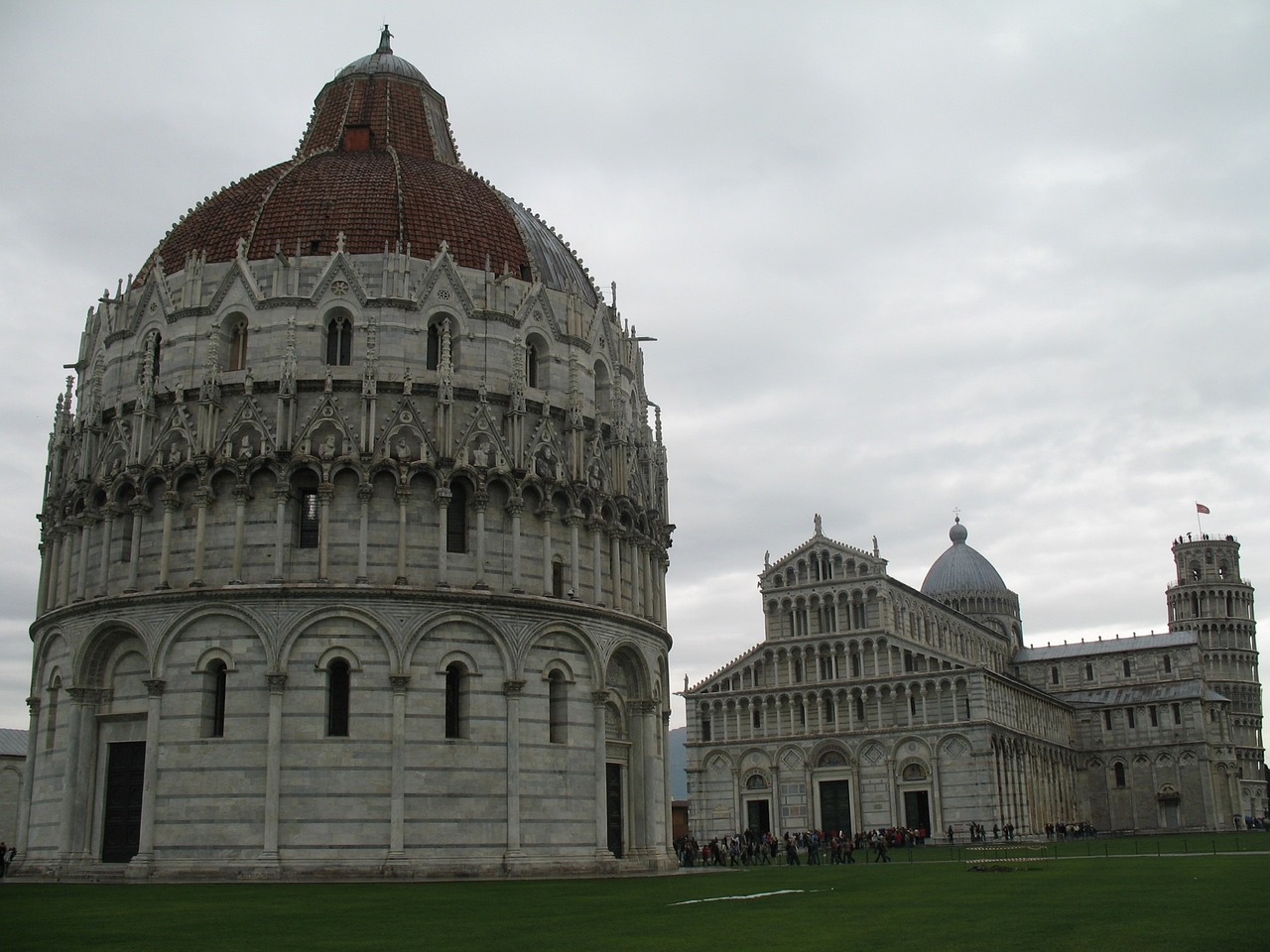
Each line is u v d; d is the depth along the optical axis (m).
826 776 153.75
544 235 85.25
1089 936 31.86
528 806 67.81
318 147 90.06
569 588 72.50
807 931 34.56
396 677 65.62
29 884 61.69
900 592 162.25
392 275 72.56
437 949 30.61
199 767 64.62
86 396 77.94
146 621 66.94
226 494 68.19
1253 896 44.88
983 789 144.00
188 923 38.34
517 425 72.06
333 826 63.81
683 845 96.19
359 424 69.38
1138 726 196.38
